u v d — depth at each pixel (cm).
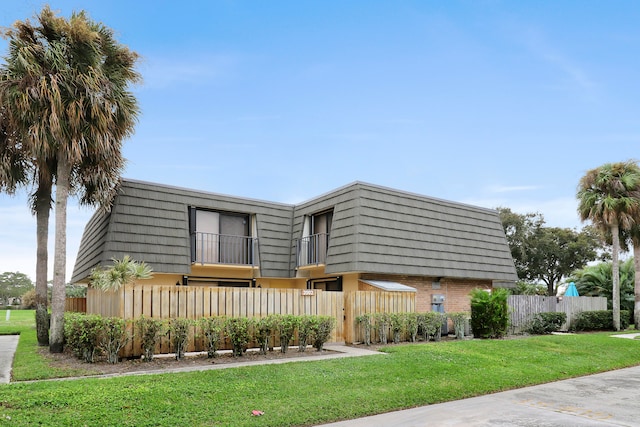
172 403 720
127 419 651
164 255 1642
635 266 2475
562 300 2219
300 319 1249
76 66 1262
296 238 1958
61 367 988
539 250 4488
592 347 1525
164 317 1148
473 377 1014
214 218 1881
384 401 815
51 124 1170
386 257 1686
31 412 650
